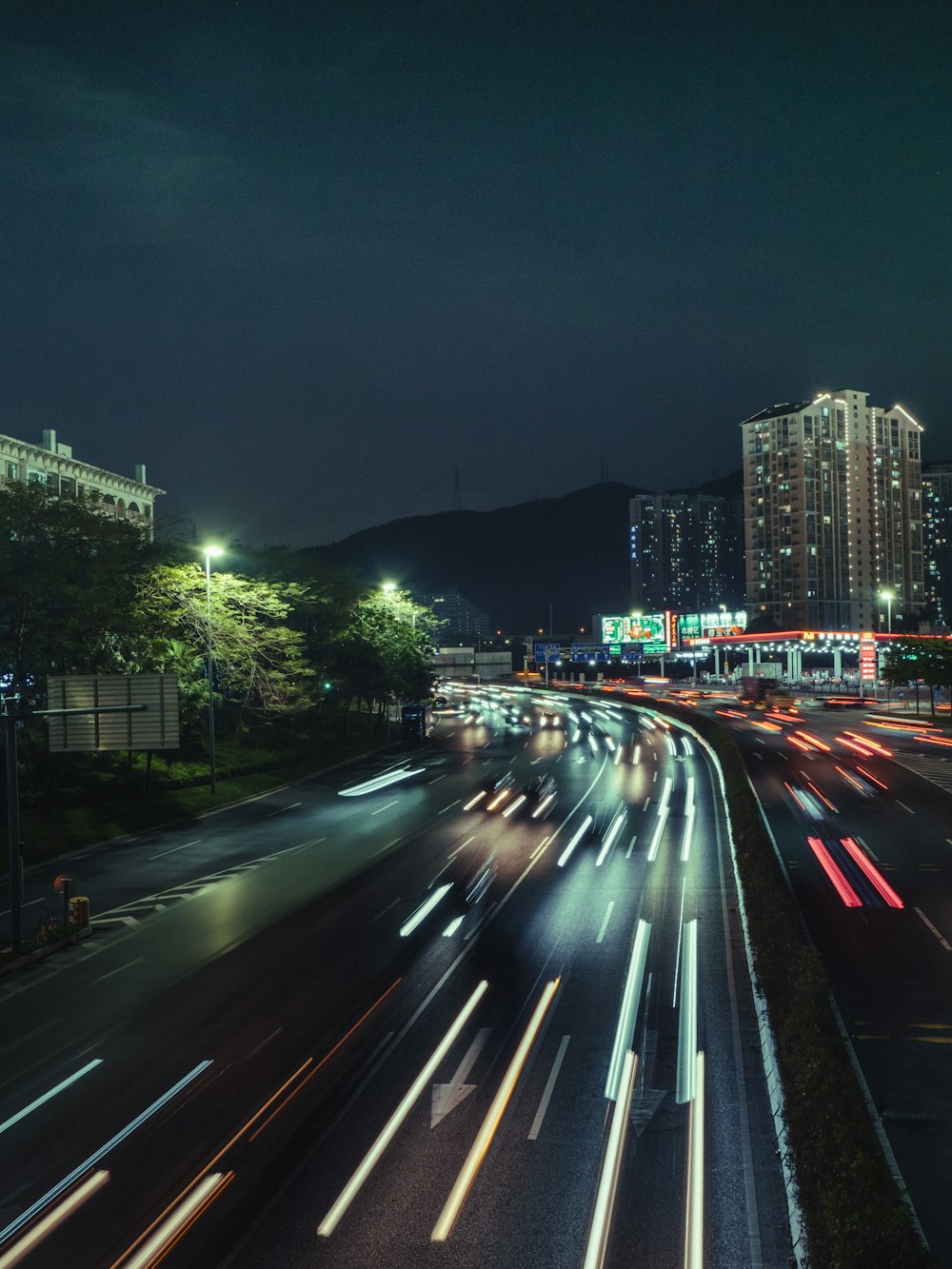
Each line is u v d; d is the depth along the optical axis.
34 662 48.06
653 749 83.06
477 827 48.59
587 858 40.56
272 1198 15.30
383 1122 17.70
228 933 31.03
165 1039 22.17
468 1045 21.19
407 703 115.69
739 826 41.56
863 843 42.16
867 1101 18.47
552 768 72.25
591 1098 18.56
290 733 77.31
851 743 82.69
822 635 141.00
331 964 27.25
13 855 29.53
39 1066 20.91
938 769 65.19
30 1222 14.84
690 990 24.39
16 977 27.52
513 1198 15.17
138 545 57.41
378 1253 13.84
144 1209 15.09
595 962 26.83
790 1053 18.27
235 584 62.03
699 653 180.12
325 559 89.69
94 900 36.12
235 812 55.56
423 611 110.12
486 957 27.52
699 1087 18.95
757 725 100.62
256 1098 18.88
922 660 101.75
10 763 29.89
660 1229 14.28
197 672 62.25
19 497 48.91
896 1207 12.22
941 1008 23.25
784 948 23.64
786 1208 14.78
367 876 38.44
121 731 40.84
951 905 32.16
